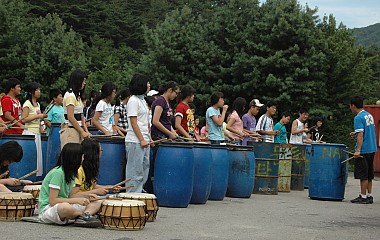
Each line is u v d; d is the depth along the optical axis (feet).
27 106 36.09
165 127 33.91
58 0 160.04
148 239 21.95
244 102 43.34
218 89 99.09
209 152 34.68
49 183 24.30
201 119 98.07
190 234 23.63
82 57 115.24
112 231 23.26
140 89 30.53
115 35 161.68
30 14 140.77
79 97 31.73
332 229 27.30
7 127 33.40
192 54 103.71
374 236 25.82
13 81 36.19
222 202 36.76
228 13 104.58
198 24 109.19
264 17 101.55
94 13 161.48
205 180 34.42
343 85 103.24
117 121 39.06
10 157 27.25
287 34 98.07
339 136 101.91
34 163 34.27
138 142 30.35
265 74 98.07
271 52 99.09
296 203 38.50
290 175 48.01
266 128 47.29
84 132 30.53
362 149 40.01
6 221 24.30
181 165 31.83
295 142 51.39
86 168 25.12
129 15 167.02
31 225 23.63
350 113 104.63
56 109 37.50
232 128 43.01
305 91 94.68
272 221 29.01
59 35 115.85
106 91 34.88
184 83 103.76
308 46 98.48
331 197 41.04
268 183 43.91
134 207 23.65
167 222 26.68
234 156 39.96
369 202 40.29
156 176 32.30
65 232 22.43
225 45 104.99
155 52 105.91
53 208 23.65
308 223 29.01
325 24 108.78
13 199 24.44
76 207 23.85
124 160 32.37
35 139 34.53
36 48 113.29
